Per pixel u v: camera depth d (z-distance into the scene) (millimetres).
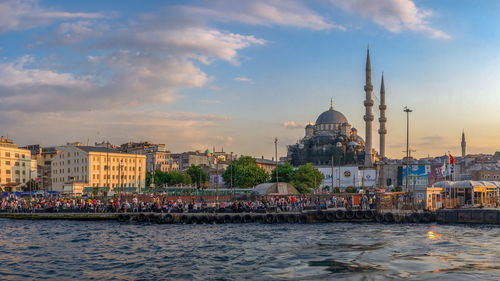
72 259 43625
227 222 80375
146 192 153375
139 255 45531
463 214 74188
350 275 34188
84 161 189375
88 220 88438
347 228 68875
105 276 36281
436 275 33500
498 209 72875
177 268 38844
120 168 184875
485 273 34000
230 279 34406
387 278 32938
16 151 194750
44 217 91750
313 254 43781
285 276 34656
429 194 86812
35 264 41250
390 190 189500
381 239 54156
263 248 48750
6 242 56000
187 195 131625
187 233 64625
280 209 87688
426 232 61750
